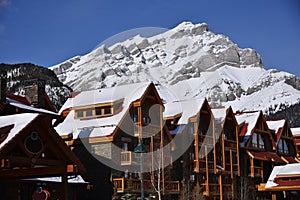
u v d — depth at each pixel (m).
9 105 26.67
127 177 36.72
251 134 51.94
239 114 55.22
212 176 45.00
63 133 37.66
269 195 52.56
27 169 19.16
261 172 51.94
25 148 17.12
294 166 48.78
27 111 27.36
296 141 64.69
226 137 48.75
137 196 35.34
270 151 55.66
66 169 18.22
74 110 38.34
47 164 17.78
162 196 36.59
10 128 17.33
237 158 48.84
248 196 48.56
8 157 16.61
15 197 26.86
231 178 47.16
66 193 18.38
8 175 19.52
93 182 36.72
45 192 18.86
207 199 43.00
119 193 35.16
